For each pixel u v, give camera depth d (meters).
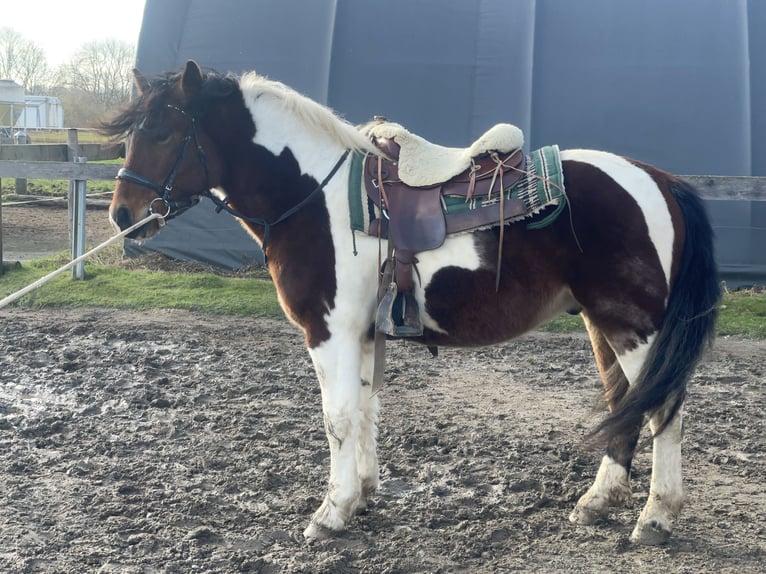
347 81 10.29
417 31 10.48
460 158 3.64
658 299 3.45
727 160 9.55
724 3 10.19
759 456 4.72
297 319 3.73
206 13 10.88
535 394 5.97
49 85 47.91
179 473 4.44
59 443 4.86
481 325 3.60
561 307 3.68
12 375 6.24
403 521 3.90
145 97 3.80
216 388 6.00
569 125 9.85
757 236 9.33
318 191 3.70
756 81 9.73
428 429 5.17
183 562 3.47
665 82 9.84
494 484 4.32
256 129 3.79
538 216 3.48
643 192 3.50
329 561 3.44
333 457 3.69
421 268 3.55
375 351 3.68
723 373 6.44
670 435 3.55
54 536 3.70
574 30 10.29
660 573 3.37
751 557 3.50
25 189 16.94
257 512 3.96
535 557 3.54
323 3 10.76
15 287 8.86
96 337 7.39
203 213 10.09
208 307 8.39
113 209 3.79
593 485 3.94
